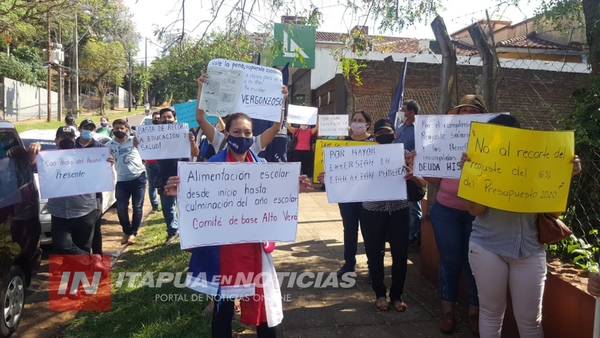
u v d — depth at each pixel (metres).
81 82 47.28
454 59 4.60
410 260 5.61
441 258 3.71
